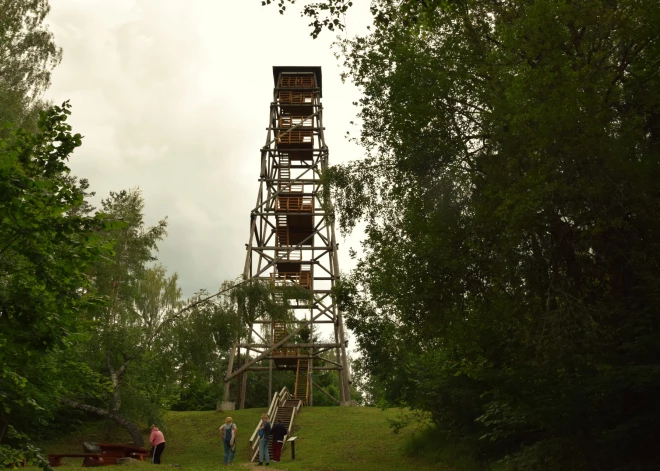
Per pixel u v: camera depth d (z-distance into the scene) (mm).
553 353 12977
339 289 18969
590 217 13047
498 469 16484
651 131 14141
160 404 28531
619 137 12680
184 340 25156
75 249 8555
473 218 14141
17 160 8586
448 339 15000
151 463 20141
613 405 12844
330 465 20625
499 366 14641
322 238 38438
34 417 20109
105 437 28047
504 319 13859
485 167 13930
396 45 15625
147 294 40812
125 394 25422
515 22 14062
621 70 13703
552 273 13852
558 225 13516
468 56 15375
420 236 15164
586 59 13711
